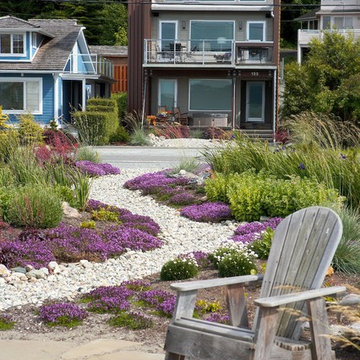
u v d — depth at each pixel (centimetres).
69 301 860
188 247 1188
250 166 1656
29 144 1862
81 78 3841
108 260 1080
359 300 651
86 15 6075
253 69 3712
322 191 1280
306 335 605
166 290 889
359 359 618
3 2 5834
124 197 1716
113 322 756
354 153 1440
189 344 504
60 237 1150
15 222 1203
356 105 3366
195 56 3778
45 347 677
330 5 5672
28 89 3778
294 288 547
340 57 3688
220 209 1459
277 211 1341
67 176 1576
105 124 3216
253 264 931
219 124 3722
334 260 942
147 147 3069
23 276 961
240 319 550
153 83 3897
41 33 3862
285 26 6712
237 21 3881
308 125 1725
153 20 3906
